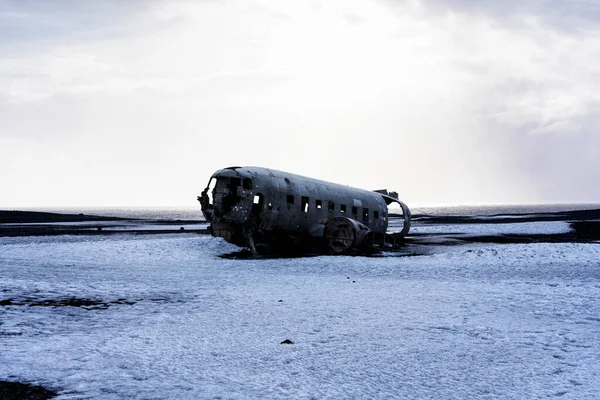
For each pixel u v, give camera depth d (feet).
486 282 47.67
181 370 19.22
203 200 78.23
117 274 54.19
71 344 23.17
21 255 75.51
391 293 40.37
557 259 67.62
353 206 95.81
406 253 83.66
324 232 82.53
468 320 29.37
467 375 18.97
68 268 59.82
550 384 17.94
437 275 53.93
